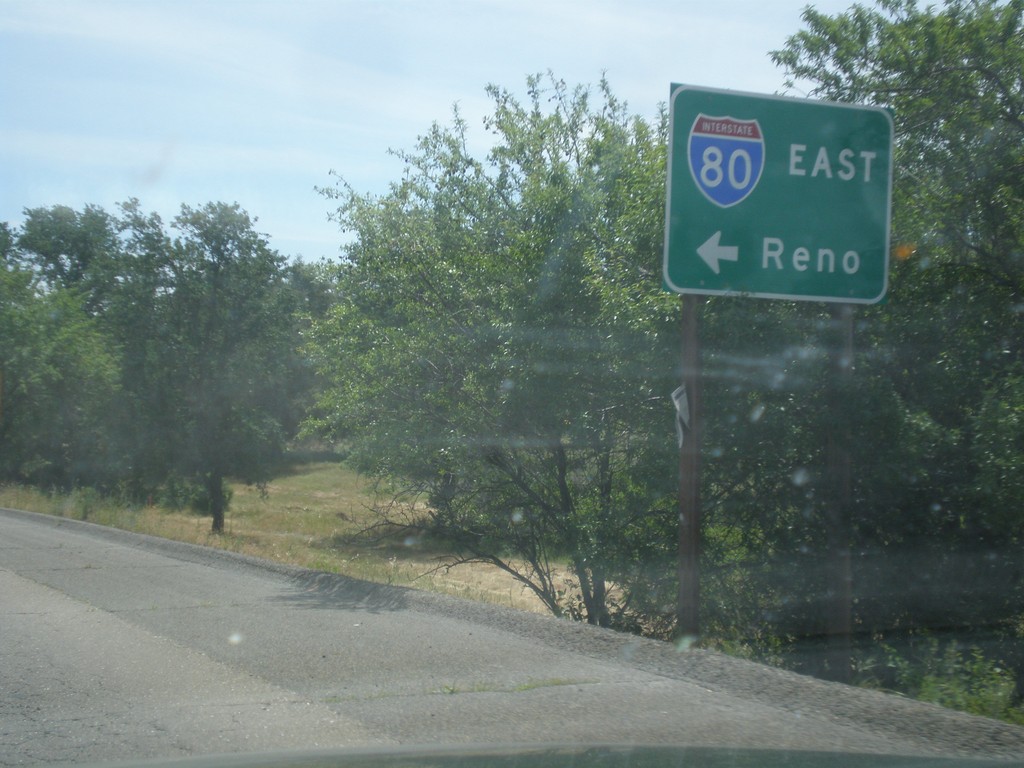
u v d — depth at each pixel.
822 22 11.97
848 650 9.33
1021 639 10.40
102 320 36.44
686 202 8.73
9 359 36.66
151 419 34.50
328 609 10.19
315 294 38.75
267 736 5.71
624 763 3.39
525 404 13.20
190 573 13.18
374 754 3.65
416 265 15.24
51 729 5.90
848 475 9.73
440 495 15.45
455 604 9.95
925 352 10.56
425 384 14.88
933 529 10.67
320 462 65.50
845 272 9.09
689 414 8.83
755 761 3.45
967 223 10.87
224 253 35.53
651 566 12.02
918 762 3.50
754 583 11.41
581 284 12.94
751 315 10.30
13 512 24.81
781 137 8.95
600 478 13.55
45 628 9.13
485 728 5.80
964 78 11.07
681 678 7.11
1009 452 9.18
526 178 15.20
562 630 8.59
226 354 35.25
